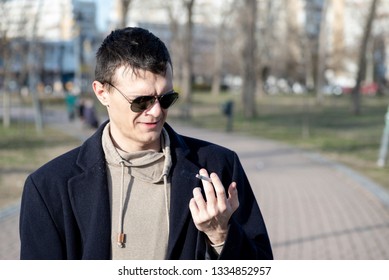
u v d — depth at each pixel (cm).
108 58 284
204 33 8319
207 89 9631
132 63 277
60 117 4272
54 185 289
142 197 291
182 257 286
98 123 3159
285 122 3738
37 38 3044
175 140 307
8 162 1767
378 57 8269
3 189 1316
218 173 311
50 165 296
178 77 6600
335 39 8012
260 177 1562
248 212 318
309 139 2656
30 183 291
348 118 4100
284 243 914
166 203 291
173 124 3562
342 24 8112
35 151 2089
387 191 1357
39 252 283
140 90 279
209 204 271
